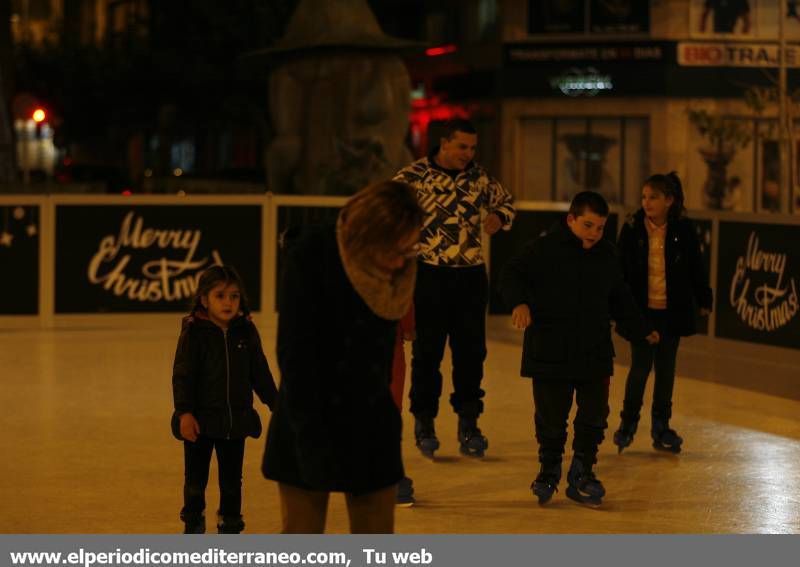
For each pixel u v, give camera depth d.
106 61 98.69
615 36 84.25
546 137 86.31
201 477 15.06
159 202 34.75
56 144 107.00
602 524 16.59
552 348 17.22
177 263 34.97
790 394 26.09
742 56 83.31
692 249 20.69
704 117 76.62
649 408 24.56
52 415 23.19
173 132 101.19
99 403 24.36
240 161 117.56
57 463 19.64
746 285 30.45
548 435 17.52
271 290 35.50
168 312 35.00
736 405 24.95
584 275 17.16
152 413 23.47
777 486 18.77
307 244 10.89
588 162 85.31
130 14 100.56
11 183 65.38
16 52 106.38
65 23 110.88
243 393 14.92
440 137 19.92
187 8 87.62
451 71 91.94
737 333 30.72
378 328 10.88
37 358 29.64
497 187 20.09
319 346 10.84
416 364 20.00
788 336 29.41
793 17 83.44
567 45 85.00
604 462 20.22
